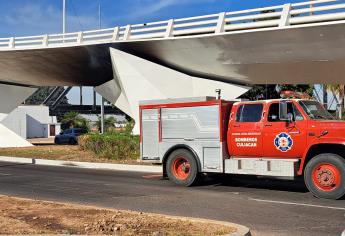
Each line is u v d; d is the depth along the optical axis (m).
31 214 8.87
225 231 7.27
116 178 17.16
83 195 12.62
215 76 29.23
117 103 33.31
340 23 22.31
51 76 40.66
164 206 10.77
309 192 13.11
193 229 7.45
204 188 14.08
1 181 16.19
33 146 37.12
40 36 33.97
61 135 46.88
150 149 15.52
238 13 26.39
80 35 31.91
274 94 40.06
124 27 30.34
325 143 11.89
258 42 25.33
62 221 8.14
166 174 15.24
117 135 26.34
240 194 12.76
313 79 27.11
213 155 14.01
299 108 12.50
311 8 23.98
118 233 7.16
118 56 30.16
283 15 24.67
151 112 15.50
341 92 38.50
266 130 13.06
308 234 7.89
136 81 29.88
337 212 9.94
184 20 28.38
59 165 23.83
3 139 36.66
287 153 12.70
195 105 14.42
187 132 14.60
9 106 44.53
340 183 11.53
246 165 13.36
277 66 26.27
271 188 14.02
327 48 23.84
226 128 13.91
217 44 26.70
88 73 38.38
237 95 28.75
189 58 28.77
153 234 7.04
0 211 9.22
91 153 26.11
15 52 34.81
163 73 29.45
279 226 8.54
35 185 15.00
